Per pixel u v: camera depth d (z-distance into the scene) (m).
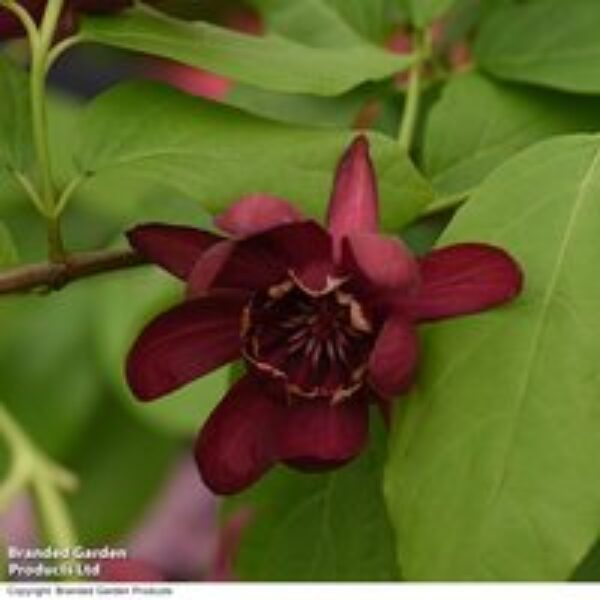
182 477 0.96
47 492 0.44
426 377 0.44
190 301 0.45
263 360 0.45
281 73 0.49
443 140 0.52
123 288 0.60
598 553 0.52
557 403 0.43
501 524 0.42
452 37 0.57
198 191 0.47
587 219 0.44
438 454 0.43
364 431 0.45
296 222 0.44
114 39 0.49
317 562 0.52
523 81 0.52
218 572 0.62
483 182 0.46
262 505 0.52
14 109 0.50
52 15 0.48
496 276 0.44
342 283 0.44
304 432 0.45
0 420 0.44
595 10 0.53
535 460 0.42
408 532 0.43
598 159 0.45
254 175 0.47
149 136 0.49
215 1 0.56
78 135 0.49
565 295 0.44
